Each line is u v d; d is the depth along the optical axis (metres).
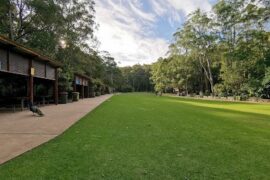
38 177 3.87
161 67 61.25
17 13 24.69
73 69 28.91
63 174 4.00
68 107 16.89
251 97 35.66
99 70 54.28
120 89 90.50
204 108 19.05
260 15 24.41
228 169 4.37
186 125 9.38
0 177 3.87
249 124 10.25
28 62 14.55
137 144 6.05
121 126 8.72
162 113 13.72
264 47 23.31
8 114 12.24
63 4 26.70
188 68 53.28
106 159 4.81
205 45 46.06
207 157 5.07
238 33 31.38
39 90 23.22
